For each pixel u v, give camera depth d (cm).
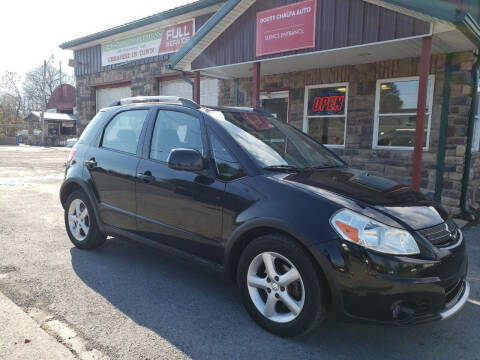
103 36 1409
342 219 261
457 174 707
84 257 442
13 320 293
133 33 1334
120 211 406
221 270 319
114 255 453
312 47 671
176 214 350
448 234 288
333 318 266
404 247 253
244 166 318
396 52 696
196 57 866
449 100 708
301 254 266
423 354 272
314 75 894
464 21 498
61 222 603
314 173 333
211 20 775
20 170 1274
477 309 345
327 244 256
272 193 292
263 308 295
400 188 336
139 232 389
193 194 335
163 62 1250
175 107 388
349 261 251
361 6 604
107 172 418
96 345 265
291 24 694
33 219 619
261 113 434
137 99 443
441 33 558
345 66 843
